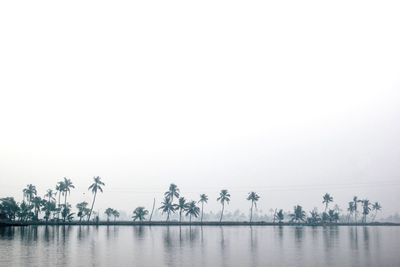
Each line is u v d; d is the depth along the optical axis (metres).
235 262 41.41
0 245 57.66
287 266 38.12
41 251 49.75
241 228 149.00
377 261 41.44
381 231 123.44
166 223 182.12
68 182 172.25
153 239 77.75
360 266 37.72
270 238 82.75
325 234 101.00
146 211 187.25
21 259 41.56
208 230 125.12
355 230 133.25
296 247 59.47
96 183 172.62
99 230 117.31
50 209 165.75
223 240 75.81
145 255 47.94
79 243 64.25
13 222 147.25
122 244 64.19
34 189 178.88
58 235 85.62
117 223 174.38
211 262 41.38
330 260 42.56
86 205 172.25
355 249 55.69
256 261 42.12
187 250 54.56
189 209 186.38
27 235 83.31
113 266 38.03
